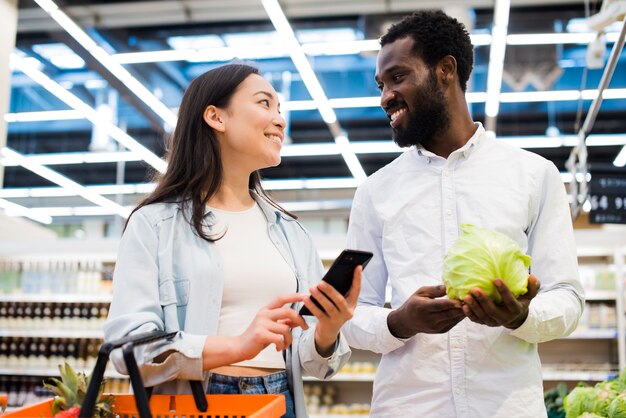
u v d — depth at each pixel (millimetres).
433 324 1792
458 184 2168
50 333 8406
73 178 12953
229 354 1591
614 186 6367
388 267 2186
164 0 6938
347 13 7082
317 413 7988
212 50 6461
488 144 2230
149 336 1402
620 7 4270
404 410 2027
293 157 11914
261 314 1599
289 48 6086
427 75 2162
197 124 2043
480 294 1617
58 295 8523
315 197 13352
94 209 13328
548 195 2143
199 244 1897
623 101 9844
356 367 7980
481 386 1959
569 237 2088
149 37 7906
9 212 13070
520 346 1992
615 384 3152
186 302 1816
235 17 7246
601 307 7711
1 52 5773
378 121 10680
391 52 2195
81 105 7340
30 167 9812
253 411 1595
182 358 1597
